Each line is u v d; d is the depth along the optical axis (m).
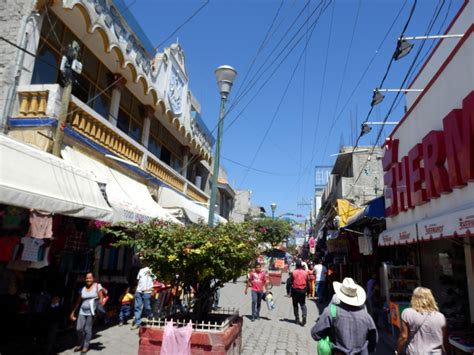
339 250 19.83
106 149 12.08
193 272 6.52
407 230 8.52
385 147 11.99
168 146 19.53
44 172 6.79
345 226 15.16
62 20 10.75
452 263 8.84
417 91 11.93
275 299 19.59
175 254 6.05
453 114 6.95
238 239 6.72
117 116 13.75
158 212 12.76
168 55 17.11
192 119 21.48
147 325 6.02
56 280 9.01
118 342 8.51
